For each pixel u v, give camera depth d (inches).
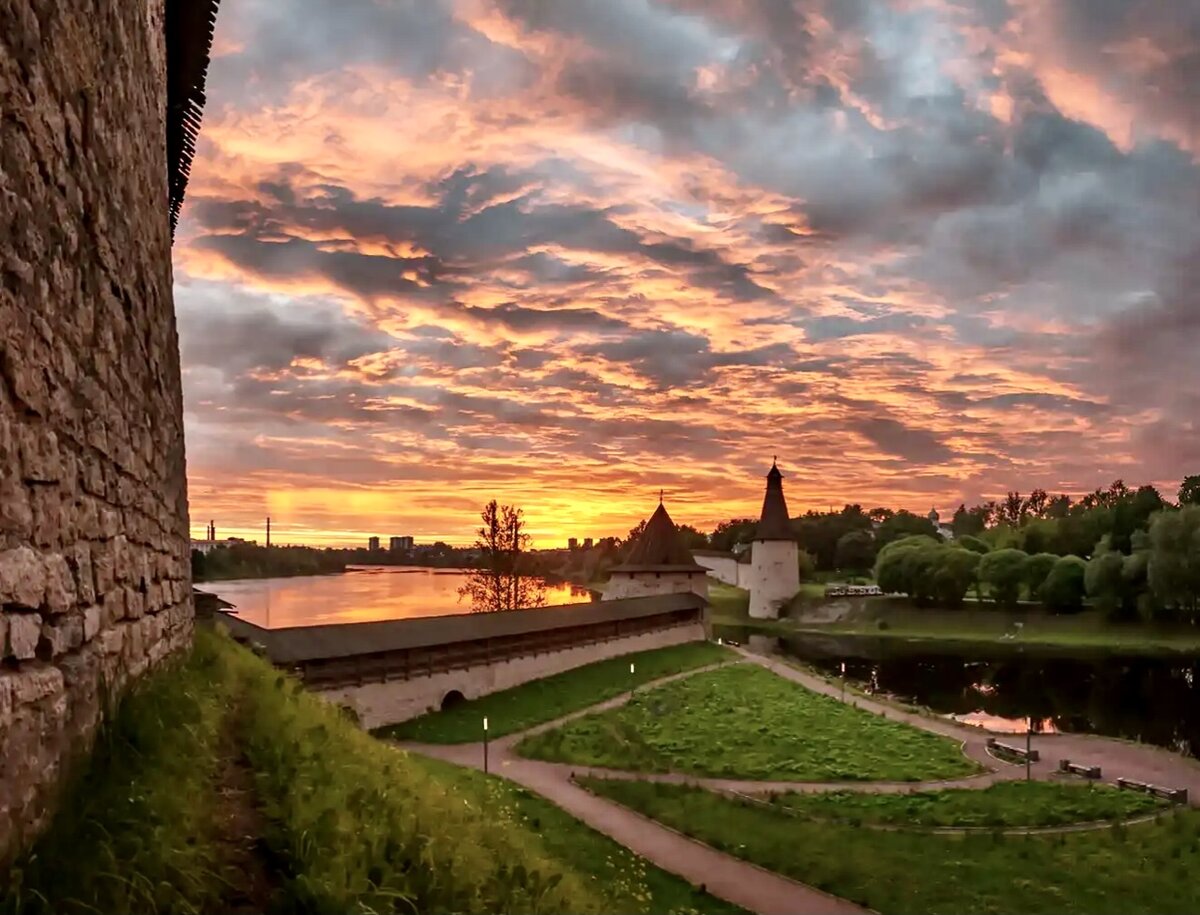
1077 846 736.3
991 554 3196.4
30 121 156.3
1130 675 2160.4
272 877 199.5
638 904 498.6
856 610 3341.5
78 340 191.6
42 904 139.5
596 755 1015.6
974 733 1299.2
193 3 370.0
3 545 142.6
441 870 239.9
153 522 295.9
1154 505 3582.7
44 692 162.4
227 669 400.2
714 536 6186.0
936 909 565.6
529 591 2271.2
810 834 726.5
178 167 489.7
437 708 1243.2
